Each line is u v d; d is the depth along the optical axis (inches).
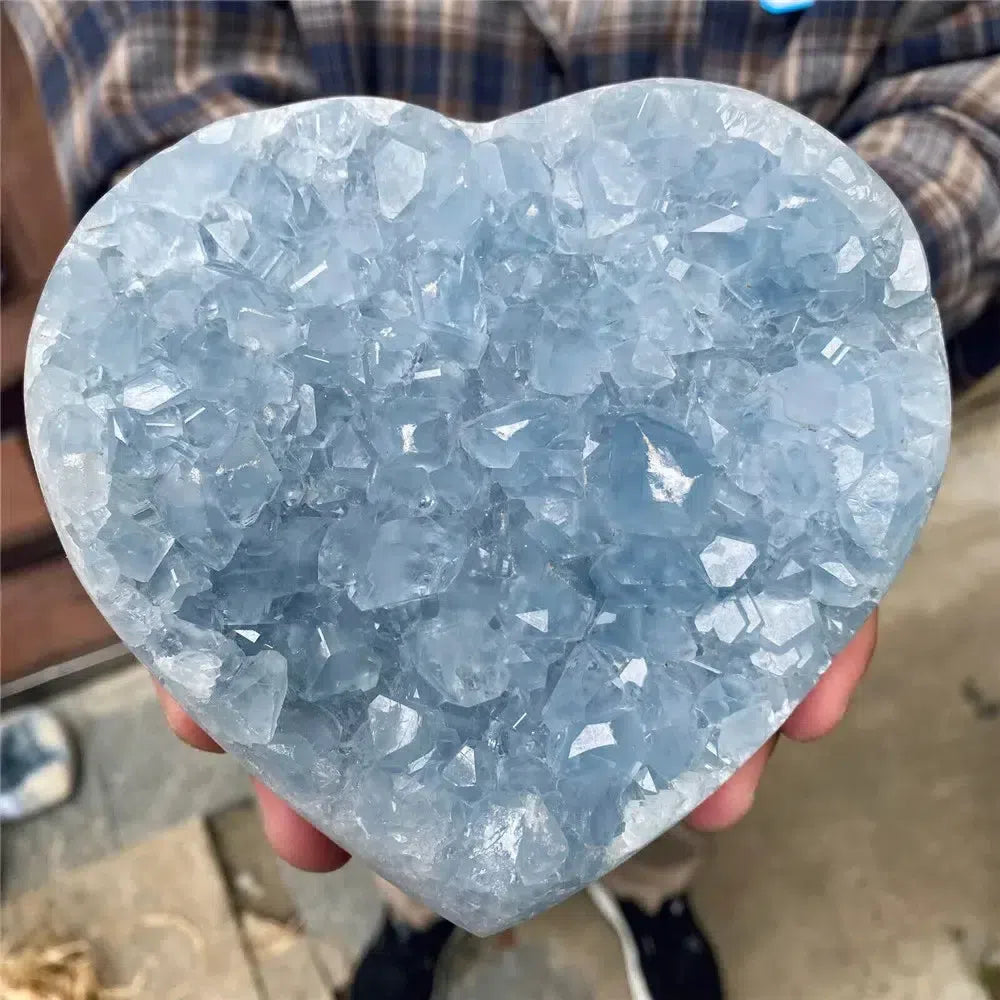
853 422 6.8
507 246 6.9
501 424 6.4
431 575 6.5
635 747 6.7
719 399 6.8
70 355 6.8
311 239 6.9
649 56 11.4
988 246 10.2
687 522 6.4
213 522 6.4
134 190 7.1
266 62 11.4
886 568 7.0
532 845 6.6
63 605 16.9
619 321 6.8
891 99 11.3
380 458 6.6
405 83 11.8
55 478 6.6
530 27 11.3
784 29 11.4
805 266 6.9
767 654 6.8
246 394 6.7
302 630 6.6
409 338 6.8
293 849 8.8
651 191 7.0
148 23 10.5
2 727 16.9
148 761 17.1
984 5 10.9
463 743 6.6
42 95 12.0
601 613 6.6
